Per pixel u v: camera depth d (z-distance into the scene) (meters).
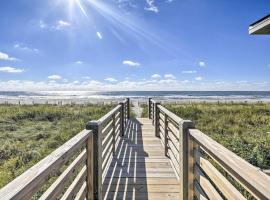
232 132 8.84
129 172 4.05
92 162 2.68
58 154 1.61
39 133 8.41
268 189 0.99
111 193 3.28
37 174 1.22
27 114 13.23
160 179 3.75
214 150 1.63
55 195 1.56
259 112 14.47
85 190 2.48
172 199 3.09
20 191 1.02
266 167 5.05
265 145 6.11
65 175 1.79
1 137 8.01
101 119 3.26
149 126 9.05
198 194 2.27
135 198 3.13
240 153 5.68
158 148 5.70
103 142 3.70
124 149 5.60
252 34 3.97
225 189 1.55
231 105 20.27
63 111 14.45
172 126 4.17
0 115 12.63
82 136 2.24
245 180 1.17
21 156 5.73
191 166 2.45
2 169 4.91
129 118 11.41
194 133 2.26
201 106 18.22
